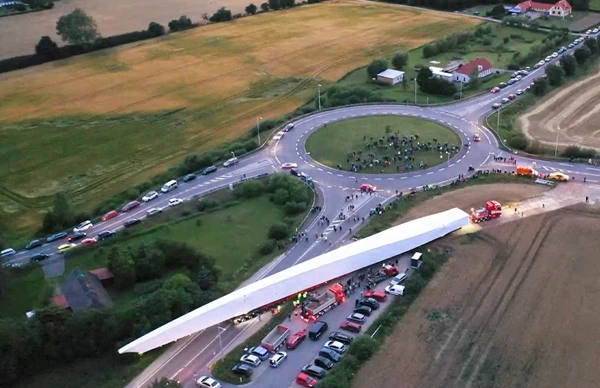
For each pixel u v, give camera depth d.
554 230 172.62
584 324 136.12
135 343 132.50
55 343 132.12
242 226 184.88
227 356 133.12
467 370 124.25
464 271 156.50
